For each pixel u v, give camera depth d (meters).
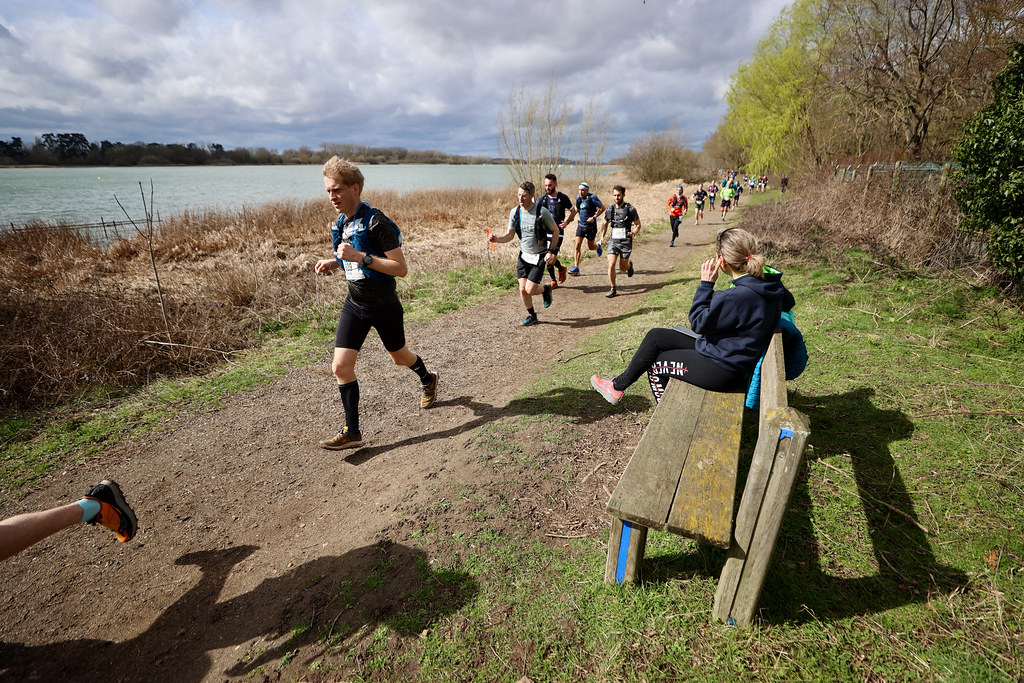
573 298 8.09
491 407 4.36
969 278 6.03
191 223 14.69
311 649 2.12
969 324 4.97
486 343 6.18
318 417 4.43
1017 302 5.30
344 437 3.71
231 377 5.30
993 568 2.19
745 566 1.91
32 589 2.58
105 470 3.64
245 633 2.25
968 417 3.31
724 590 1.98
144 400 4.77
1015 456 2.88
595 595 2.23
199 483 3.46
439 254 11.42
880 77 17.00
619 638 2.03
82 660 2.19
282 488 3.38
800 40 23.33
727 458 2.20
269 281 8.71
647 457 2.22
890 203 8.27
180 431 4.21
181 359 5.65
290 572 2.58
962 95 14.69
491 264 10.05
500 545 2.60
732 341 2.75
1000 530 2.38
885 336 4.83
